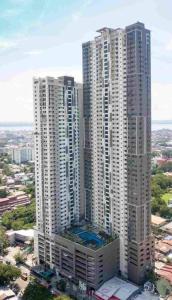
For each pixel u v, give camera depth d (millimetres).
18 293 133625
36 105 149500
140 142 131250
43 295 126250
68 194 158375
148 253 140000
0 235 178000
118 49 135500
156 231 192500
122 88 135500
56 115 148375
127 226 138625
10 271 138625
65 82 150750
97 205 156875
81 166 163750
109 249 136875
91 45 149500
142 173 133500
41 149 150000
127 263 140125
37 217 158375
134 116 130375
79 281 138375
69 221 160000
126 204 138250
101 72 145125
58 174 152250
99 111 148750
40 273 148500
